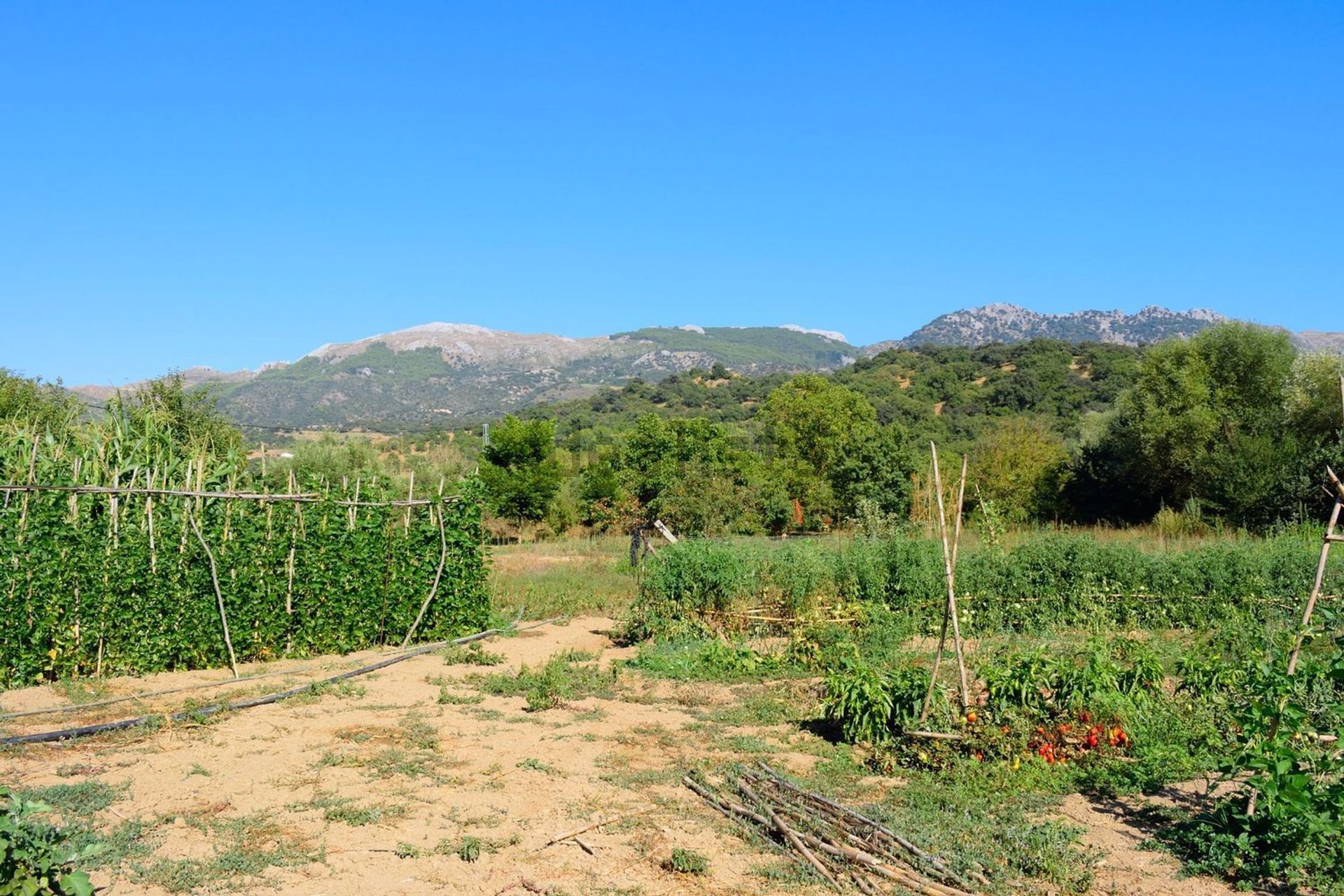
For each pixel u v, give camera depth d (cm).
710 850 610
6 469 1060
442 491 1437
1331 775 655
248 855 583
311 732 873
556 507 3544
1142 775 734
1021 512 2792
